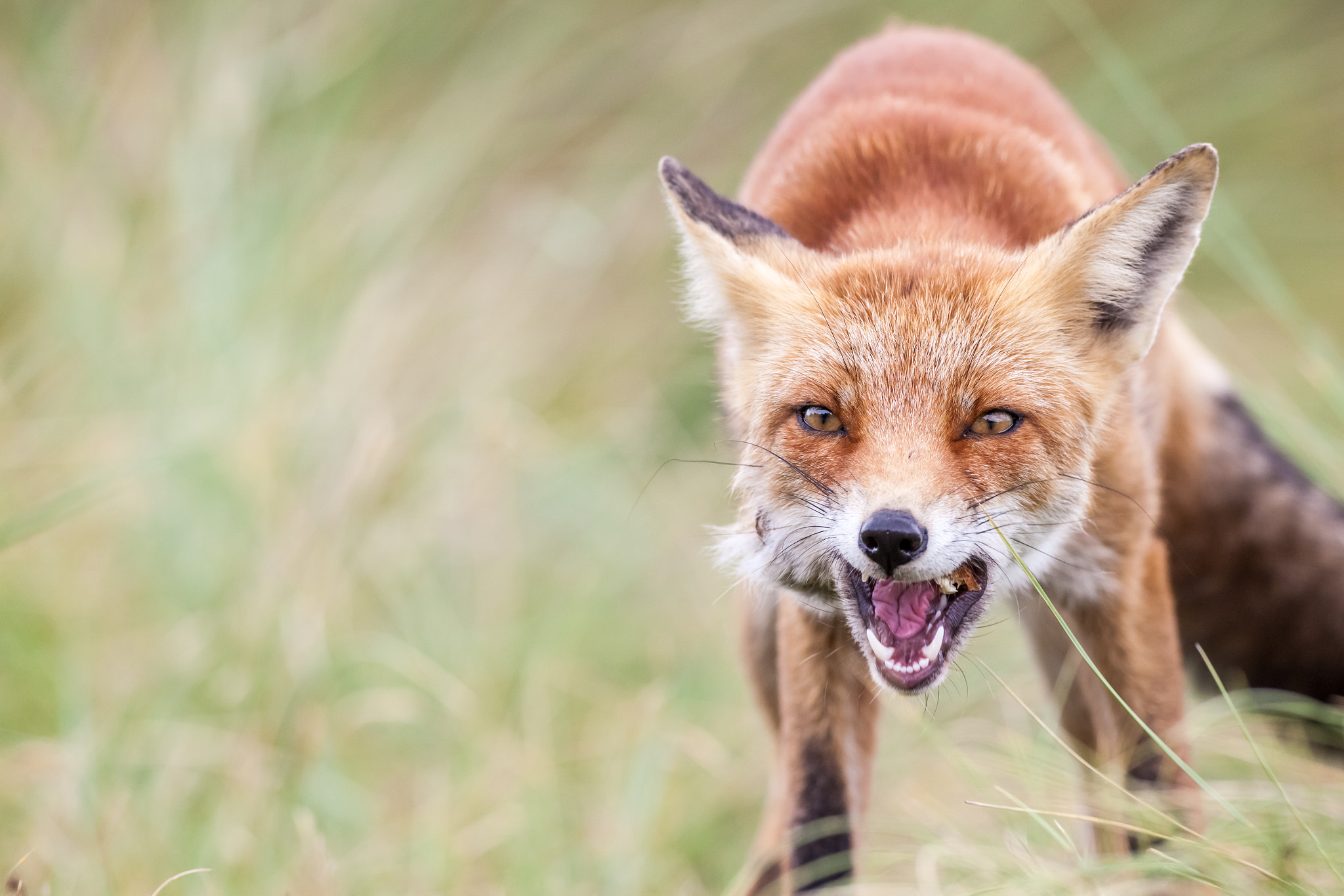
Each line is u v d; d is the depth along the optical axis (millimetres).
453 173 14430
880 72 8734
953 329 6816
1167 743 7633
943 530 6461
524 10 15758
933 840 8109
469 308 13859
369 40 14867
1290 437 9938
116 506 11141
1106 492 7336
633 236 15195
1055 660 8430
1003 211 7836
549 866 8984
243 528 10969
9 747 9445
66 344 11875
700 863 9508
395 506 11875
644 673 11492
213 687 9969
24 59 13656
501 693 10711
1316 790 7555
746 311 7188
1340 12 17359
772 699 8547
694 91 15820
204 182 12859
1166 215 6812
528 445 13039
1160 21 16469
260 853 8570
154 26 14086
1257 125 16453
